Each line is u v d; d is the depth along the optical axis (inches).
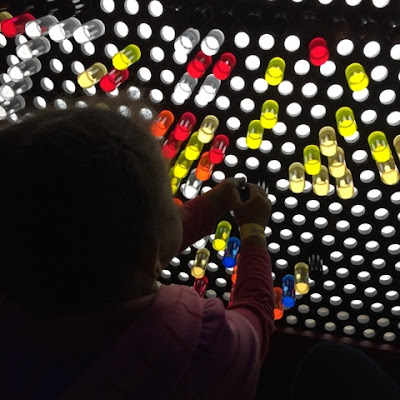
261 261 28.4
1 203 15.6
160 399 18.3
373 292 45.1
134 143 16.8
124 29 34.5
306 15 30.0
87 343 18.2
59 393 17.9
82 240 15.8
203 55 33.0
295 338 48.8
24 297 17.3
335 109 34.2
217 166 39.6
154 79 35.9
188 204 31.9
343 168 34.3
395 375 48.1
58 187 15.3
